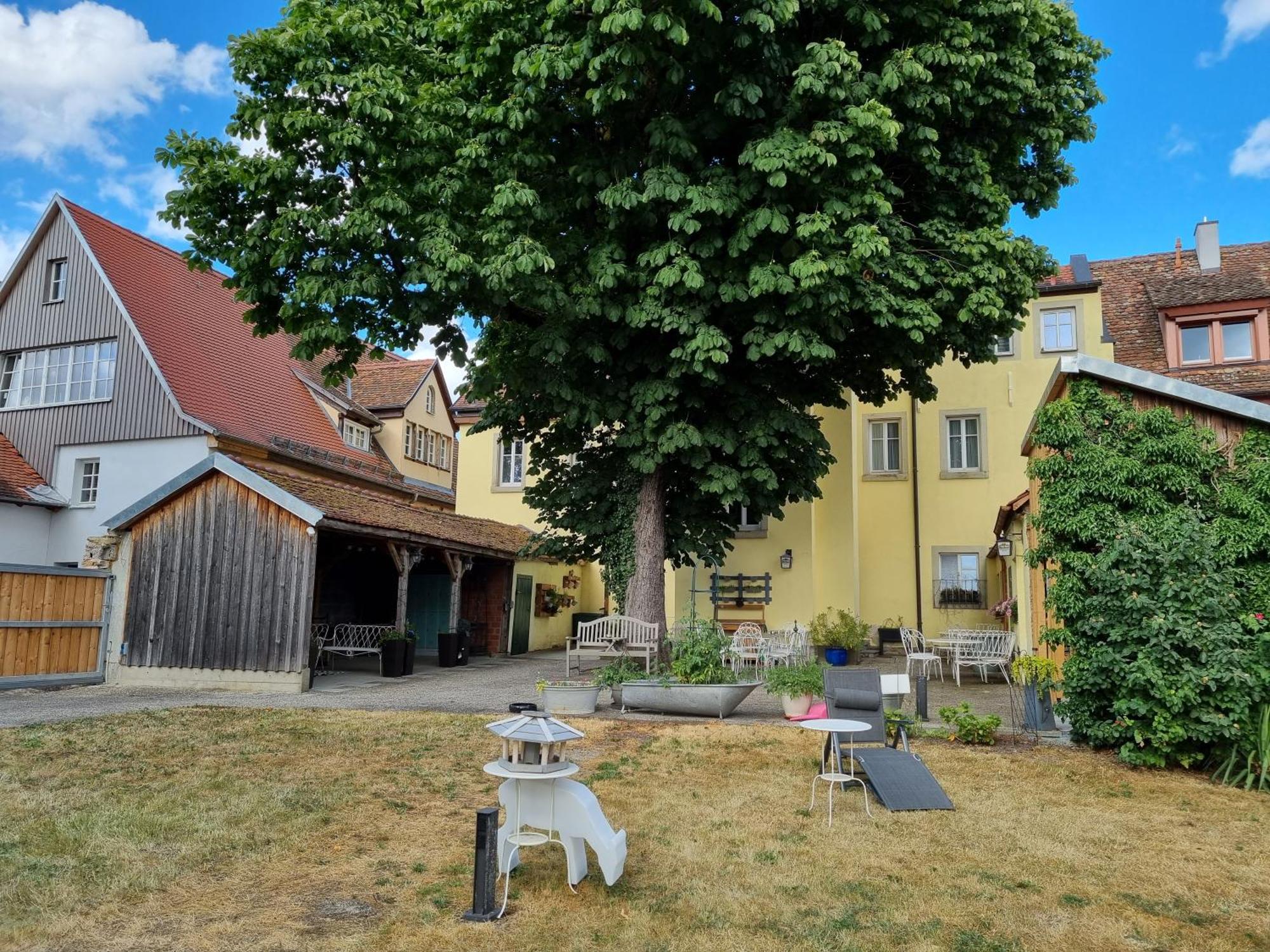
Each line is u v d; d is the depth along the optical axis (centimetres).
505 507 2469
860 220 1100
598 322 1212
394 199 1041
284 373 2547
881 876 532
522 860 554
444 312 1183
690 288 1066
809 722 697
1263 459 971
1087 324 2064
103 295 2111
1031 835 619
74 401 2105
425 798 698
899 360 1264
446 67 1182
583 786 525
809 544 1962
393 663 1623
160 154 1118
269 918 462
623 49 978
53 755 820
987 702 1302
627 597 1373
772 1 988
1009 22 1134
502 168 1090
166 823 617
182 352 2158
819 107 1075
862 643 1903
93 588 1498
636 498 1381
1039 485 1098
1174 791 744
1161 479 989
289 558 1411
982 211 1188
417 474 3036
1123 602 845
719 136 1135
